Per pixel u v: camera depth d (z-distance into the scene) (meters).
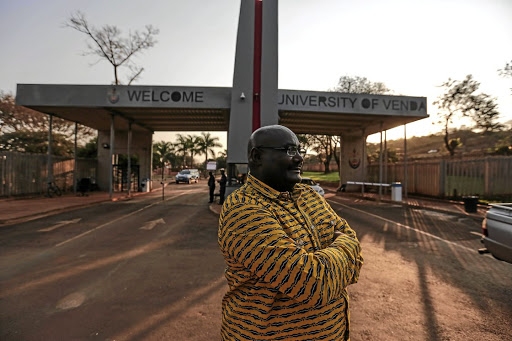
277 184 1.12
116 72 21.22
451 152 22.47
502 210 4.00
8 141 23.50
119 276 4.46
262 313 0.99
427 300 3.63
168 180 39.88
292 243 0.95
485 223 4.22
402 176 18.34
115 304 3.51
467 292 3.87
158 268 4.84
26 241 6.68
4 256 5.50
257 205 1.01
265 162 1.10
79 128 26.92
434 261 5.21
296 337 1.00
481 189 13.75
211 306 3.46
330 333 1.06
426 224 8.92
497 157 13.32
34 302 3.56
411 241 6.74
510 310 3.37
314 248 1.06
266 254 0.91
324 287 0.90
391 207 13.16
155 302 3.57
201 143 54.34
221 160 66.62
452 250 5.96
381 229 8.16
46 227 8.30
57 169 17.78
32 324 3.04
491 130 21.22
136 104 13.29
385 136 20.28
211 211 11.51
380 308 3.43
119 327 2.99
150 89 13.30
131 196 17.41
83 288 3.99
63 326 3.01
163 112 15.00
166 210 11.84
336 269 0.95
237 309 1.06
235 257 0.97
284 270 0.89
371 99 14.16
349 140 21.59
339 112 14.00
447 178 14.88
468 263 5.10
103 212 11.23
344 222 1.29
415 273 4.60
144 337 2.81
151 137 21.00
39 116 24.83
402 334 2.89
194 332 2.90
